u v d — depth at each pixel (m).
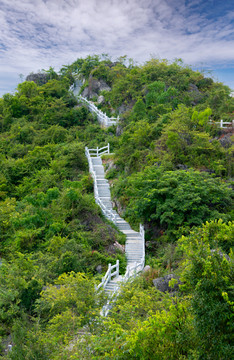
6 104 41.31
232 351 5.03
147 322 6.06
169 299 7.47
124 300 9.24
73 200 19.56
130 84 38.66
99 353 6.61
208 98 32.47
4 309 10.89
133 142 26.09
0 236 18.33
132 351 5.66
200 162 21.94
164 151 22.55
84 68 55.72
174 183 17.77
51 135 34.72
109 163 28.41
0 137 35.06
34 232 16.91
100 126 38.72
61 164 27.02
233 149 22.41
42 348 7.54
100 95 46.12
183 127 23.31
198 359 5.37
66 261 14.66
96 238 17.83
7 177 26.19
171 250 15.00
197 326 5.43
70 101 44.94
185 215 17.00
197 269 5.83
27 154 30.61
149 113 30.72
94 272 15.62
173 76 36.53
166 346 5.84
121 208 22.47
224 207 18.06
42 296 10.37
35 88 44.59
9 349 9.08
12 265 13.40
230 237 7.15
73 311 8.23
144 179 19.31
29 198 19.58
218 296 5.40
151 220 19.81
